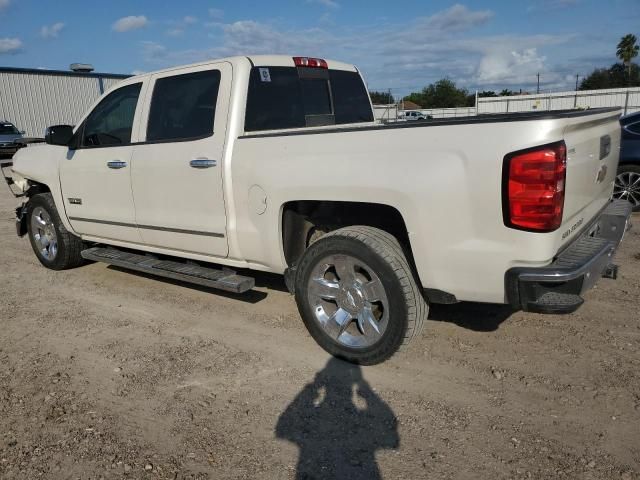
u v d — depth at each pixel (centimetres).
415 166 313
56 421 313
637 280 501
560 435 285
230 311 473
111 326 450
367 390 336
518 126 283
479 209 297
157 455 280
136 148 469
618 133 423
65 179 545
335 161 344
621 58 7275
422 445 282
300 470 266
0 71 2830
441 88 7894
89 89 3234
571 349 376
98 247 575
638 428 288
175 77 452
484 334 405
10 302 515
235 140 403
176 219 448
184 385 349
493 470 261
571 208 311
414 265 338
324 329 374
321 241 358
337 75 524
